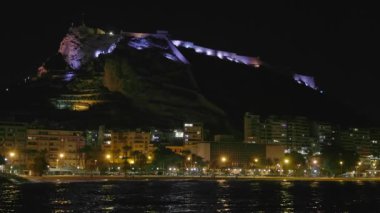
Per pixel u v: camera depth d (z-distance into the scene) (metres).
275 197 168.38
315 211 129.62
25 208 127.19
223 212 123.88
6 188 196.88
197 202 147.62
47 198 153.88
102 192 181.00
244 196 170.38
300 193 189.50
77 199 152.00
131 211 123.75
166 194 174.88
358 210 133.12
